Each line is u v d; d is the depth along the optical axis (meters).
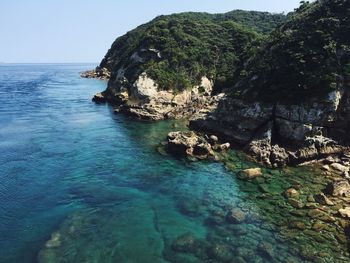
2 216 26.14
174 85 66.31
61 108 69.88
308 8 57.66
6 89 101.69
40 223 25.28
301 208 27.25
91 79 145.50
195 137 42.56
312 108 40.59
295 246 22.59
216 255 21.81
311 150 37.41
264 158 37.62
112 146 43.75
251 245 22.80
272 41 54.88
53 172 34.72
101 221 25.75
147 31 83.31
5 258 21.42
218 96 62.41
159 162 38.22
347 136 39.53
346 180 30.66
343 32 45.62
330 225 24.78
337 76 41.53
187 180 33.44
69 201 28.75
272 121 42.47
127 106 63.31
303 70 43.88
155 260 21.41
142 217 26.42
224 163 37.66
